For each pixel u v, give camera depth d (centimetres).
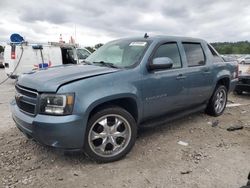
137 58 441
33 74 413
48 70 429
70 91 350
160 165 389
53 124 341
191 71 522
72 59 1396
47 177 353
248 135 518
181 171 371
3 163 387
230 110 721
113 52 491
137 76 420
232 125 567
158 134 513
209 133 525
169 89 472
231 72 665
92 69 416
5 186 331
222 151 440
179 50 514
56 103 347
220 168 382
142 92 426
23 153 418
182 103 518
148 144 464
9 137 487
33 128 356
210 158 413
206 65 574
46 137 350
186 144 467
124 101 418
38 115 356
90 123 371
